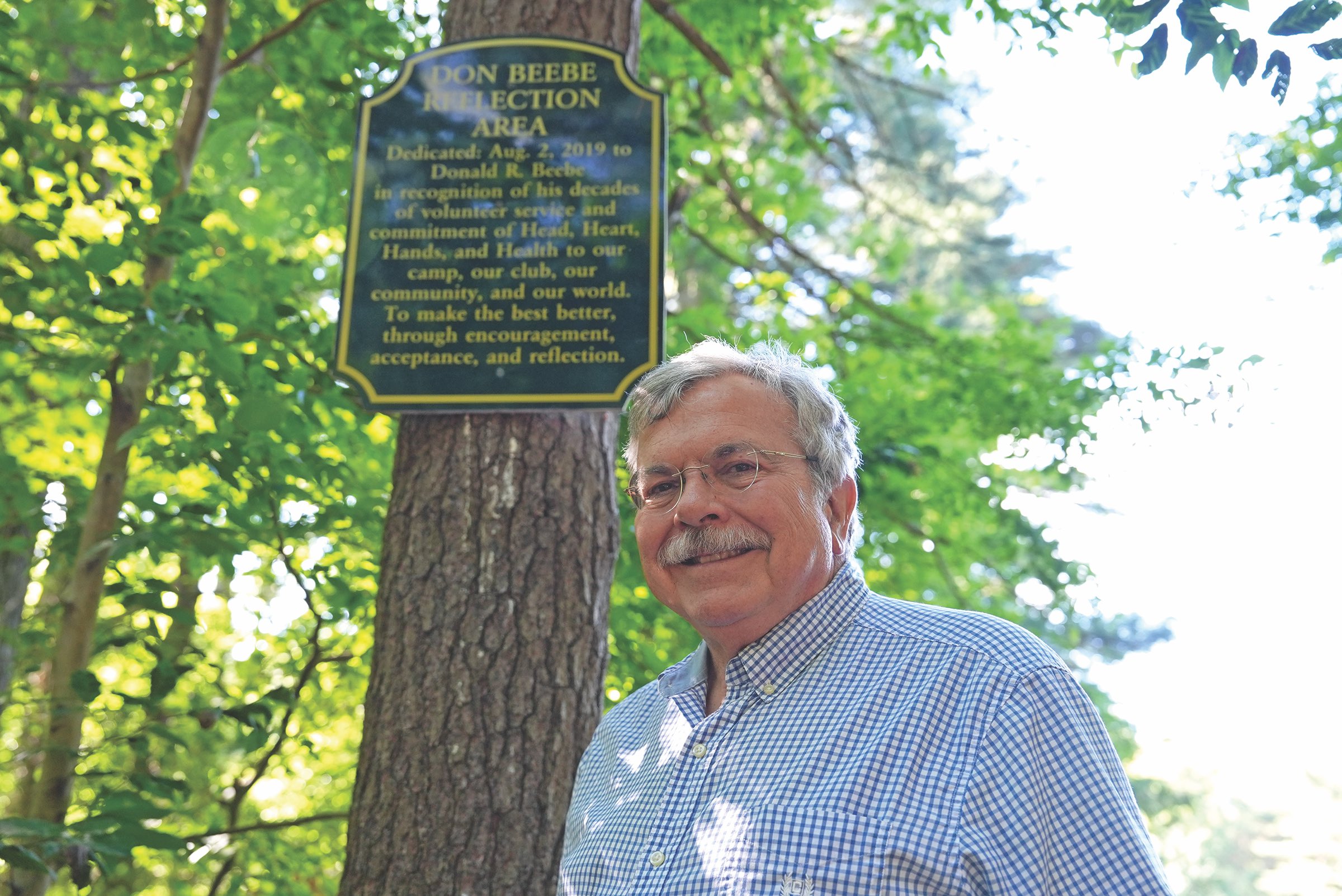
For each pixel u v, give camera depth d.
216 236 4.18
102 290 3.31
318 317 4.66
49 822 2.85
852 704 1.56
